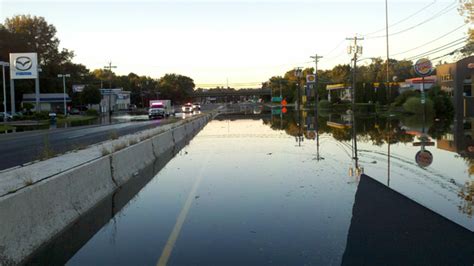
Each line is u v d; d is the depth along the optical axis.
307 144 23.05
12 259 5.80
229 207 9.35
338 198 10.12
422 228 7.58
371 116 52.41
